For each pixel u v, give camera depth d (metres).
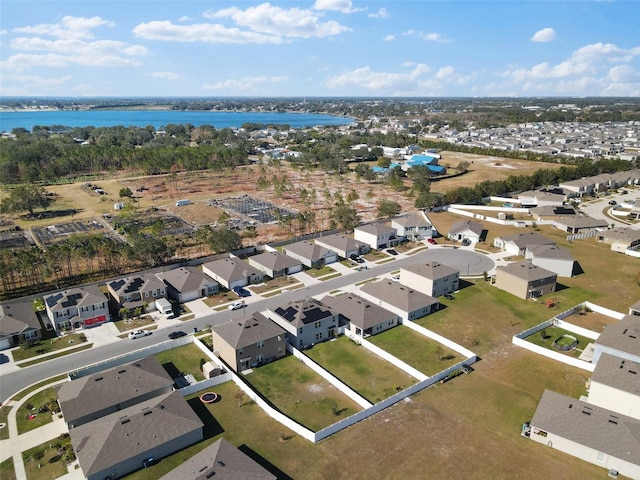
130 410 45.75
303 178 182.50
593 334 64.44
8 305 67.19
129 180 177.88
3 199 133.25
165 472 40.62
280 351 60.22
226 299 76.31
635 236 101.62
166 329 66.69
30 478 40.16
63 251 82.75
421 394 51.91
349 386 53.78
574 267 91.06
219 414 48.50
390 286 74.62
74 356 59.78
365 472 40.56
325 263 92.19
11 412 49.00
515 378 55.12
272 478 37.44
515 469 41.19
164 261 91.81
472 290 80.25
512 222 118.44
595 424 43.62
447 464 41.59
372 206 137.12
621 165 177.38
